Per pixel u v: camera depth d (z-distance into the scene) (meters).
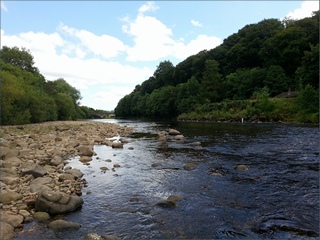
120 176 11.41
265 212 7.50
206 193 9.19
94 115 159.12
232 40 112.88
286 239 6.00
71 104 73.56
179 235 6.27
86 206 7.97
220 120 60.78
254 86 76.88
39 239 5.93
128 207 7.93
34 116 46.47
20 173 10.75
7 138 21.39
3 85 35.69
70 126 38.88
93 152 16.92
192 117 73.56
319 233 6.27
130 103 144.25
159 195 9.02
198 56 117.06
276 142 20.45
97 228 6.57
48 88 64.56
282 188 9.55
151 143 22.36
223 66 99.94
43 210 7.32
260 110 53.03
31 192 8.77
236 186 9.91
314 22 81.44
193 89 85.06
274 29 97.06
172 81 124.94
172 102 92.88
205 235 6.26
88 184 10.19
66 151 16.89
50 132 29.44
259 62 93.88
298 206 7.88
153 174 11.77
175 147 19.67
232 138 24.02
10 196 8.04
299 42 75.69
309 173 11.47
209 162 14.14
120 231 6.45
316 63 55.69
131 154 16.94
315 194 8.87
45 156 14.85
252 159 14.65
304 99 46.34
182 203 8.26
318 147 17.70
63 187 9.34
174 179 10.94
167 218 7.18
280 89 69.25
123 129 38.91
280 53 79.19
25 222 6.76
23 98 41.12
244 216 7.27
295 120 45.09
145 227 6.66
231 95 82.25
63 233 6.25
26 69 64.62
